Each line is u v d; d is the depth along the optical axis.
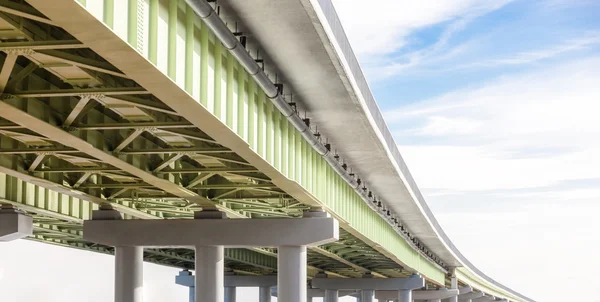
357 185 56.84
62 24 19.66
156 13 23.67
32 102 27.83
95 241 48.53
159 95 25.53
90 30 20.03
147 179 38.59
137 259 48.81
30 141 33.19
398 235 86.12
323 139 48.53
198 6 24.92
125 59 22.17
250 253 103.88
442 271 135.88
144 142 37.38
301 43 32.34
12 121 27.98
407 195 68.75
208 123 28.89
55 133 29.17
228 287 128.75
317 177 47.28
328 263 109.06
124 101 27.95
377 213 69.88
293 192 44.22
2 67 24.97
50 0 18.12
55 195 49.81
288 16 29.52
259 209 52.38
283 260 48.94
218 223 48.50
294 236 48.56
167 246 48.97
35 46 21.78
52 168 38.28
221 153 37.88
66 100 29.91
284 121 39.50
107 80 27.70
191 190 44.38
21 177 37.22
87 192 44.34
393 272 121.00
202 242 48.38
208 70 28.34
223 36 27.58
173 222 48.56
